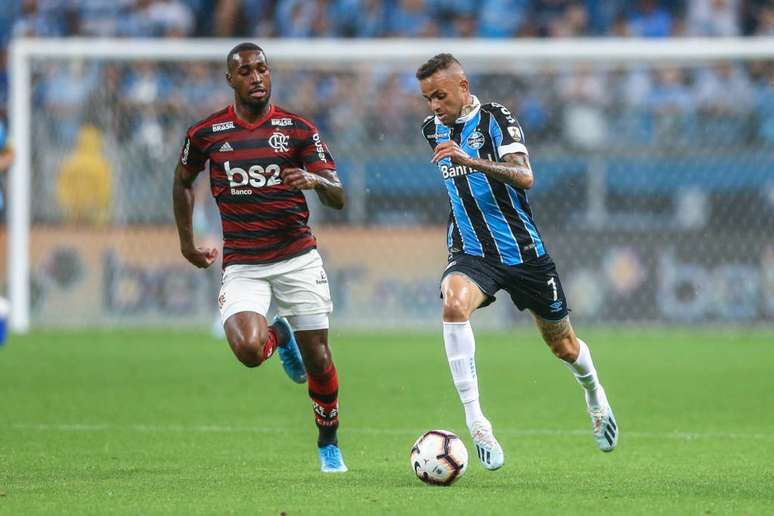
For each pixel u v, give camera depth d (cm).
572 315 5616
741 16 7000
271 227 2256
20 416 3181
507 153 2259
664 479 2219
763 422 3150
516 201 2325
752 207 5612
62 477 2217
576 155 5659
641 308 5594
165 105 5841
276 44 5438
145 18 7075
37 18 7112
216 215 5466
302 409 3381
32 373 4162
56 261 5747
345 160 5716
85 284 5741
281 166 2244
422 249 5625
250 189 2242
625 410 3388
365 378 4100
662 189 5628
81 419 3138
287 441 2786
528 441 2820
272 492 2033
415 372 4266
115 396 3622
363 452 2633
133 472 2291
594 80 5947
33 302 5766
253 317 2198
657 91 5928
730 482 2178
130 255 5731
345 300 5628
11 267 5534
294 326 2298
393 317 5616
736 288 5581
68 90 5753
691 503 1933
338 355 4812
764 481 2191
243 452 2603
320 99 5862
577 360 2450
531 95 5925
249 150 2238
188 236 2377
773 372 4272
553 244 5644
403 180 5672
